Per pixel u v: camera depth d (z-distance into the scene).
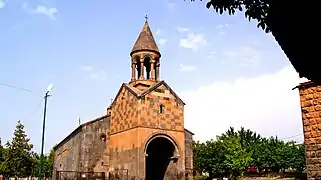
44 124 30.12
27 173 48.19
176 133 32.88
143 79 34.91
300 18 3.68
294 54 4.23
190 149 36.47
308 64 4.21
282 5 3.77
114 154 33.44
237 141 55.50
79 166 33.03
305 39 3.88
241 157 52.59
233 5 4.72
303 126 14.87
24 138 47.03
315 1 3.41
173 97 33.59
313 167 14.31
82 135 33.69
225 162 51.81
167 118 32.69
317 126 14.41
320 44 3.80
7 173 45.75
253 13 4.62
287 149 58.53
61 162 42.25
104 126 34.81
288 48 4.22
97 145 34.03
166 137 32.12
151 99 32.16
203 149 53.31
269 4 3.99
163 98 32.91
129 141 31.59
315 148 14.36
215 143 53.91
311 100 14.73
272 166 59.06
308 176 14.43
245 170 56.84
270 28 4.27
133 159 30.64
